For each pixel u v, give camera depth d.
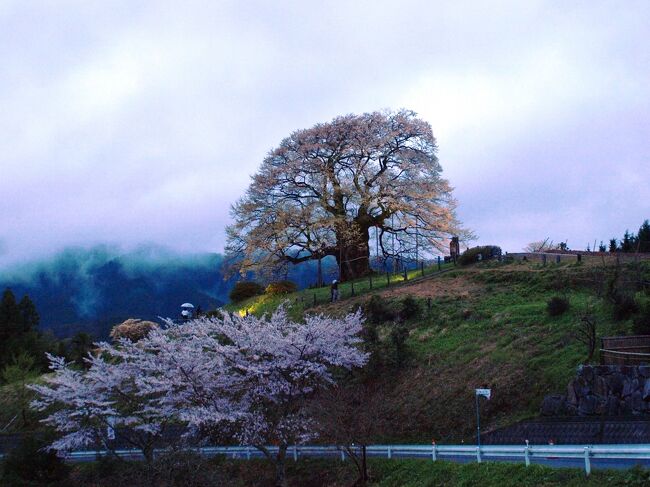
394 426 32.47
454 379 34.00
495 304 43.50
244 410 30.39
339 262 64.94
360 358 32.94
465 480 23.44
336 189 62.78
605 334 32.62
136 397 34.81
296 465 31.39
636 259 43.09
